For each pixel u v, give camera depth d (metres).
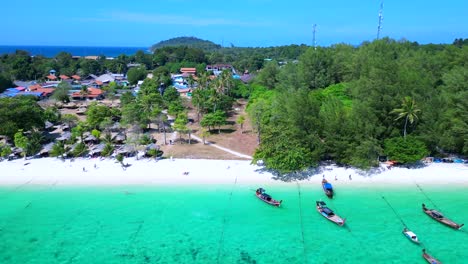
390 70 87.75
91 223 57.09
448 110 78.81
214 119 104.75
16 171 75.81
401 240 52.03
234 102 152.50
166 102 137.38
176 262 47.78
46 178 72.75
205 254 49.41
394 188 67.38
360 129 75.38
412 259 47.91
